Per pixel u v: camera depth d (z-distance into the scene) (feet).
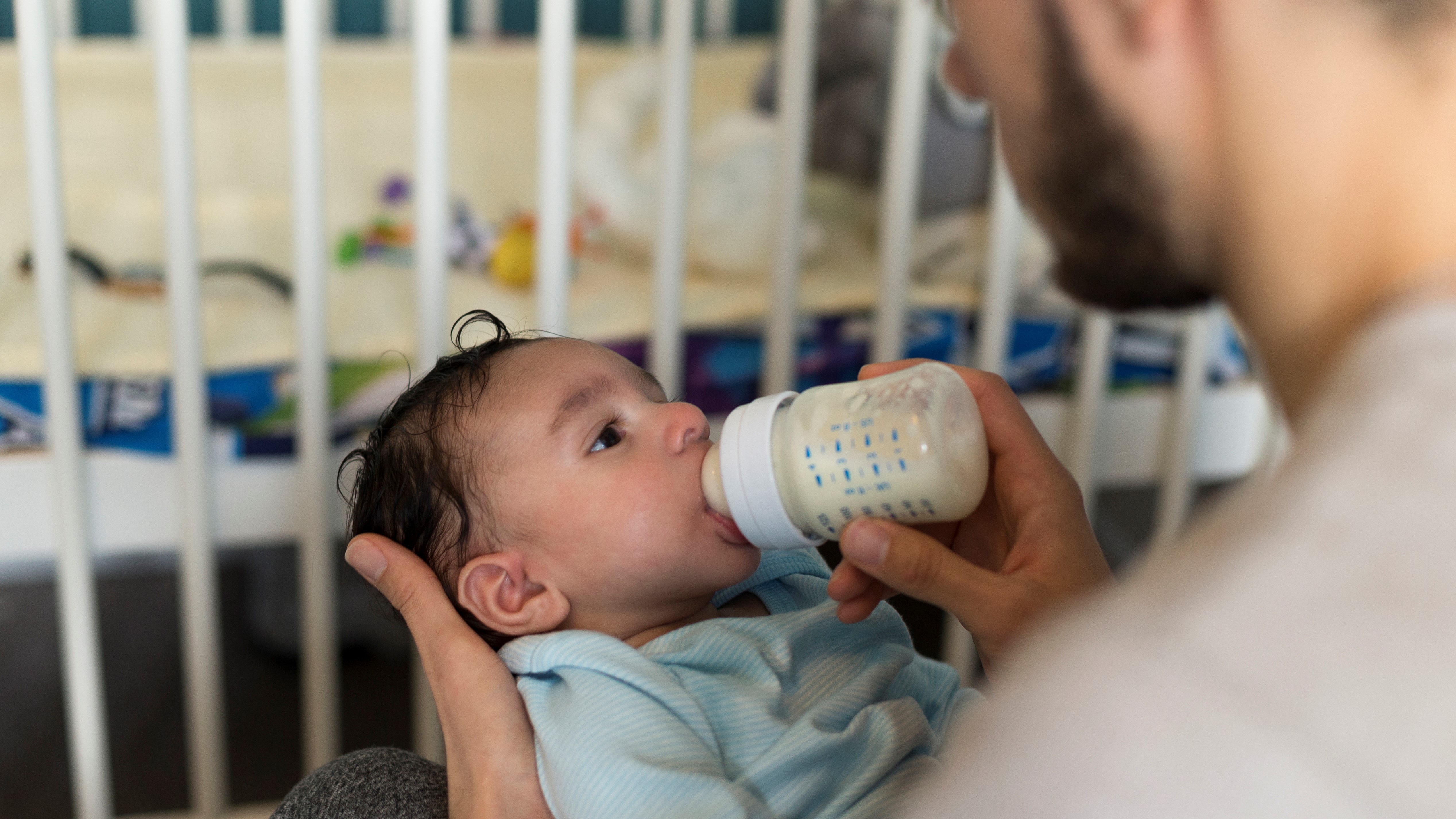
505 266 5.06
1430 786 0.78
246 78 6.45
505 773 2.20
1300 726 0.80
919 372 2.07
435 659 2.35
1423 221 1.05
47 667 6.05
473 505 2.62
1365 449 0.92
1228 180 1.15
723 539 2.52
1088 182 1.25
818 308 4.90
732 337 4.87
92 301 4.66
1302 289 1.12
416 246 4.03
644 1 7.61
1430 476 0.88
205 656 4.40
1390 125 1.05
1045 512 2.02
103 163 5.85
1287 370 1.18
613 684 2.25
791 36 4.12
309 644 4.43
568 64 3.92
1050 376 5.05
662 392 2.81
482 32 7.60
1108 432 5.13
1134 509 7.46
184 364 4.00
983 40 1.29
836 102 5.69
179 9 3.60
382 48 6.88
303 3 3.68
